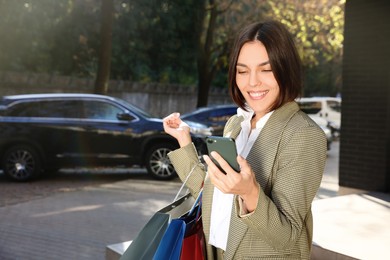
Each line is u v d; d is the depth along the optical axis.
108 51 14.23
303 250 1.70
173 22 20.11
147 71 22.94
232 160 1.48
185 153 2.14
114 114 9.88
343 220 4.74
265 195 1.50
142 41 20.91
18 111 9.53
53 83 16.92
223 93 23.70
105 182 9.77
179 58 22.30
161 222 1.76
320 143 1.63
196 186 2.09
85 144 9.66
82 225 6.45
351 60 7.18
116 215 7.04
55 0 18.14
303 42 16.33
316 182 1.62
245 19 18.02
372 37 6.90
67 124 9.59
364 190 7.06
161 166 9.93
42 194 8.52
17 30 18.34
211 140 1.50
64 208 7.44
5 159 9.52
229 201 1.84
